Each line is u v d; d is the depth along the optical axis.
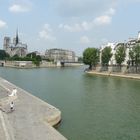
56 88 101.88
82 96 79.62
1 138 30.14
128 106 63.97
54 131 35.19
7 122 37.72
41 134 33.69
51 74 194.88
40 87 105.19
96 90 95.88
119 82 130.50
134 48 179.12
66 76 174.38
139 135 40.81
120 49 188.38
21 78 152.38
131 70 181.25
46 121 41.66
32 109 47.97
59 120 45.12
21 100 57.31
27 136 32.69
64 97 77.50
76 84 118.62
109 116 52.88
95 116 52.72
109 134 40.97
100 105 64.75
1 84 89.25
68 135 39.72
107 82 130.00
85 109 59.44
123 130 43.28
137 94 85.62
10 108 47.84
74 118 50.38
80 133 40.91
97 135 40.28
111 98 76.25
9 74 187.75
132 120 50.03
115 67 198.50
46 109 48.25
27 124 37.91
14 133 33.53
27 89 97.94
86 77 166.38
